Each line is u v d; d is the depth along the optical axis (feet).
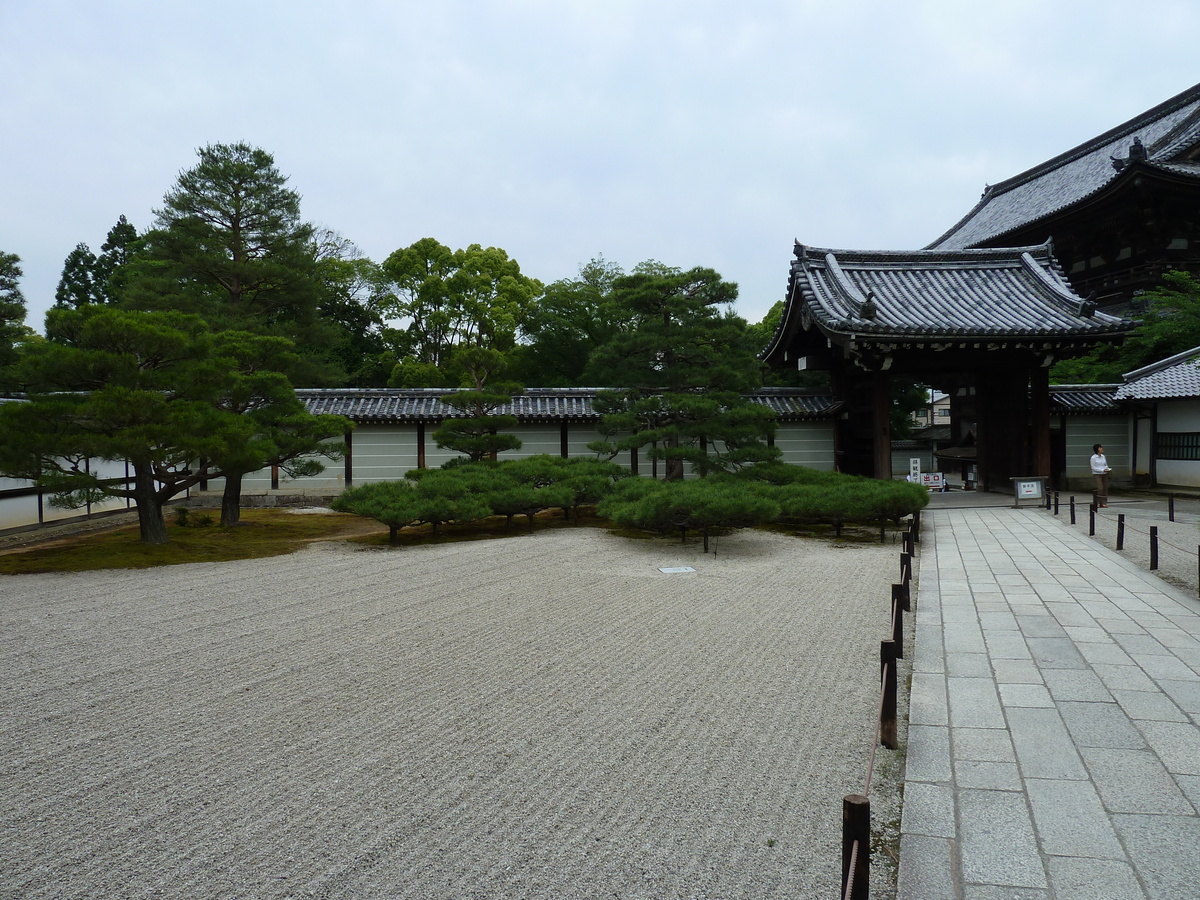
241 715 19.72
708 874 12.53
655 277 70.49
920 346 68.18
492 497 53.31
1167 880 11.87
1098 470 67.51
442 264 145.69
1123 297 104.73
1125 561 40.83
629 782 15.79
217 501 75.97
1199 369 80.33
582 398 83.71
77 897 12.06
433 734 18.38
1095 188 102.42
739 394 71.87
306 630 28.07
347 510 52.19
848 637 26.58
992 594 33.17
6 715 19.85
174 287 97.25
